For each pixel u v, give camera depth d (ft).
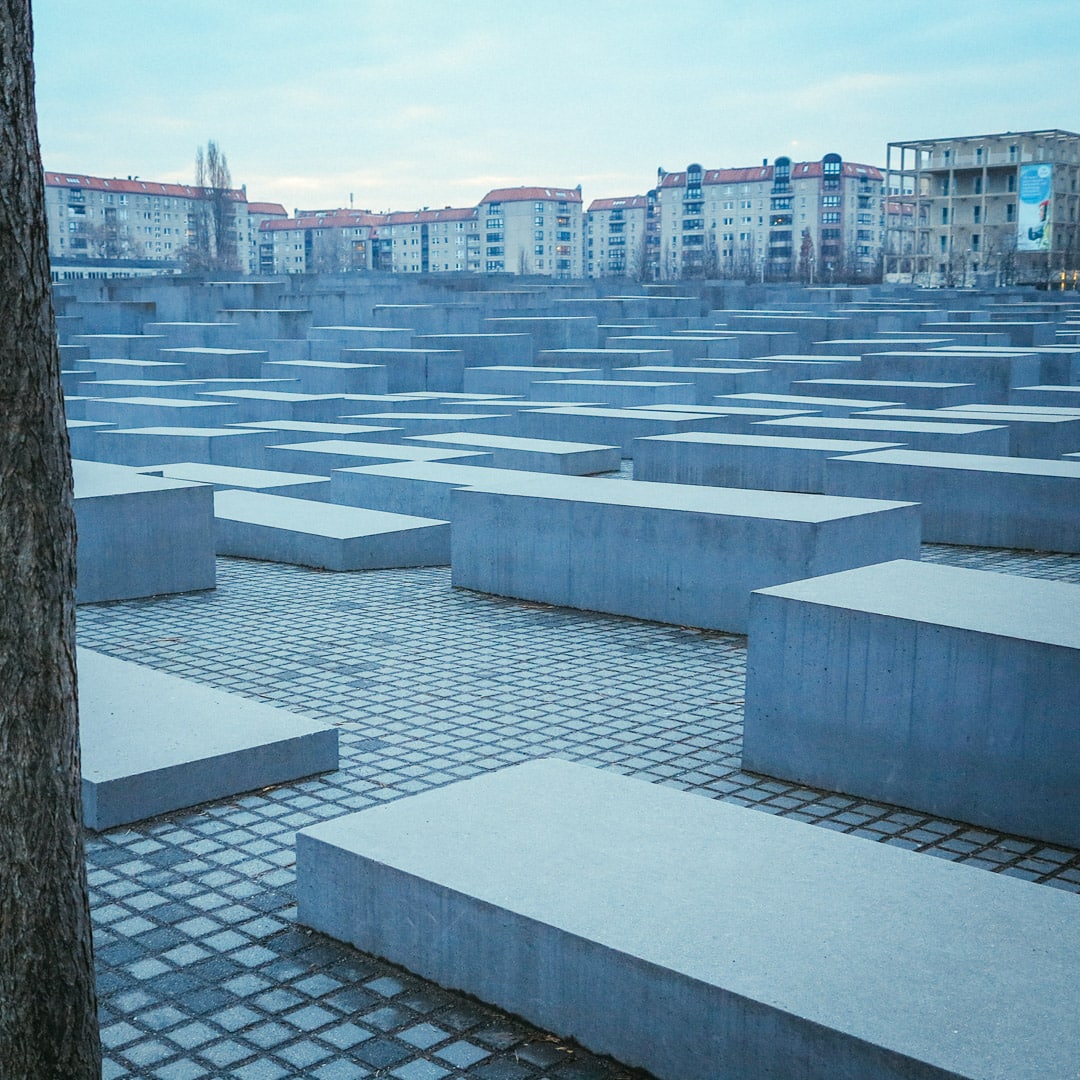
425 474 47.14
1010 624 19.67
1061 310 173.88
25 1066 8.58
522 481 40.09
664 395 78.38
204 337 112.16
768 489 52.85
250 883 17.56
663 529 32.58
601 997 12.89
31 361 8.20
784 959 12.26
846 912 13.24
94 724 22.04
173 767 20.06
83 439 60.18
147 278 163.02
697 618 32.42
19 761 8.39
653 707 25.85
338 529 41.29
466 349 106.63
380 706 25.84
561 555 34.76
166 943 15.81
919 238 416.67
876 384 74.90
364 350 98.43
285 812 20.17
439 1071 12.95
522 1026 13.76
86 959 8.96
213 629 32.63
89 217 594.24
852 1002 11.43
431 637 31.60
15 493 8.22
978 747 19.52
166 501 36.42
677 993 12.14
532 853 14.94
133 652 30.25
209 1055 13.33
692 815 16.03
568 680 27.78
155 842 19.01
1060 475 43.14
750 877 14.14
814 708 21.25
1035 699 18.83
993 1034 10.87
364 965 15.23
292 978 14.92
